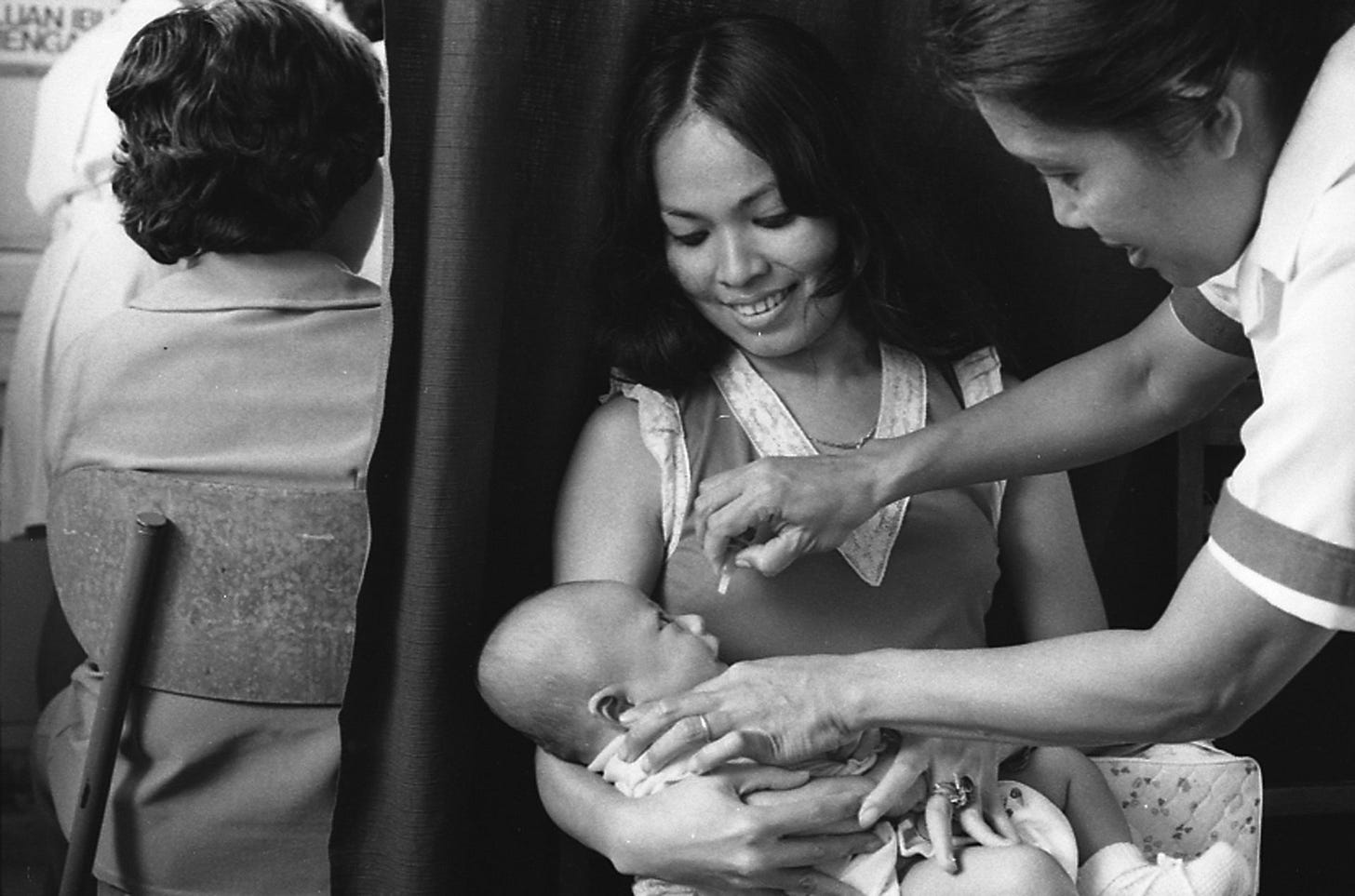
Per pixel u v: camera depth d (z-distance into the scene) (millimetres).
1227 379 1530
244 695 1595
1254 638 1182
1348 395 1109
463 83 1486
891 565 1641
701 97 1551
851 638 1627
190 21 1652
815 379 1687
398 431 1569
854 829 1486
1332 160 1130
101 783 1566
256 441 1613
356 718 1606
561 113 1660
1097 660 1250
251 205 1668
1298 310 1148
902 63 1800
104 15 2623
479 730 1746
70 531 1633
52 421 2447
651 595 1640
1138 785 1745
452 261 1514
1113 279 1903
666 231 1635
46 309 2471
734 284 1584
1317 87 1147
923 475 1550
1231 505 1185
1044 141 1149
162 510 1568
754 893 1500
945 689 1316
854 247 1616
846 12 1771
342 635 1600
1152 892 1548
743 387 1674
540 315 1705
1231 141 1147
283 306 1645
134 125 1660
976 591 1683
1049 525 1743
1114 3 1080
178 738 1605
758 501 1502
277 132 1645
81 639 1663
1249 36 1114
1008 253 1875
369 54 1723
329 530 1574
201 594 1571
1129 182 1154
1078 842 1652
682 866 1467
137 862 1641
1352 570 1134
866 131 1638
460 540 1578
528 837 1811
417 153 1537
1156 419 1562
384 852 1646
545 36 1632
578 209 1688
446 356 1530
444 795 1630
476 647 1649
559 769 1586
